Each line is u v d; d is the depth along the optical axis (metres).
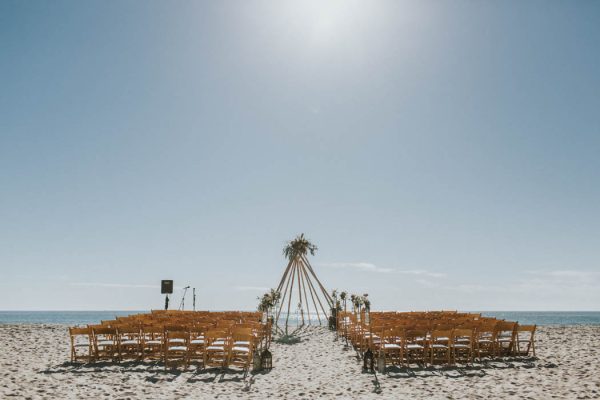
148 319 15.96
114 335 13.59
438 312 21.56
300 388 9.89
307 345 19.55
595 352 14.98
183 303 27.58
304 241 30.41
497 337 14.36
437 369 12.04
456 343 14.14
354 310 20.83
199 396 8.99
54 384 9.78
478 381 10.29
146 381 10.40
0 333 21.88
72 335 12.86
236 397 8.95
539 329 26.42
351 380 10.86
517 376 10.79
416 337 13.32
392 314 20.17
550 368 11.93
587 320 103.44
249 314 20.38
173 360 13.15
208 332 12.23
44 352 15.09
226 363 12.54
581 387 9.38
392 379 10.85
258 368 12.28
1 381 9.98
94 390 9.30
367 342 16.81
